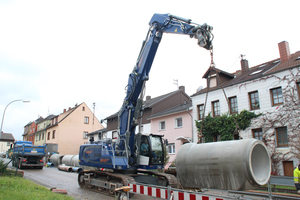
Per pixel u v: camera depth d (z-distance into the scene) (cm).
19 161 2111
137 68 1023
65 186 1242
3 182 978
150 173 1080
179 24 893
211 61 722
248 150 454
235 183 459
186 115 2294
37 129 5406
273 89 1653
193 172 527
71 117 4197
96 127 4419
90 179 1148
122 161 991
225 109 1917
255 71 2022
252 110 1744
